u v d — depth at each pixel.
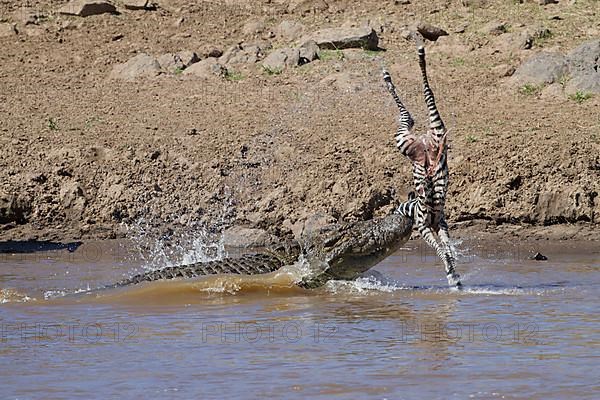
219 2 90.88
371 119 66.38
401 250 52.22
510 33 78.88
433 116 40.59
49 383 25.16
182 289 39.44
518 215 56.06
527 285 40.94
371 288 40.59
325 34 79.00
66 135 66.44
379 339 29.94
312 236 41.47
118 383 25.08
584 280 41.97
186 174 61.50
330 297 38.62
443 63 75.75
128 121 68.50
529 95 69.69
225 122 67.38
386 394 23.70
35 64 80.12
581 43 77.25
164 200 59.78
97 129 67.38
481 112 66.81
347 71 74.38
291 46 80.38
